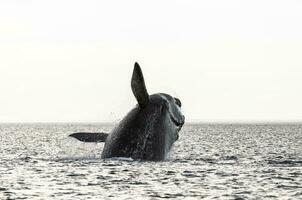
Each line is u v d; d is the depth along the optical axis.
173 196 94.25
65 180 111.44
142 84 109.12
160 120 113.81
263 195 95.94
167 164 130.50
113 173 117.50
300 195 95.94
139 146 114.31
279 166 141.62
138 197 93.00
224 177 117.00
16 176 118.56
